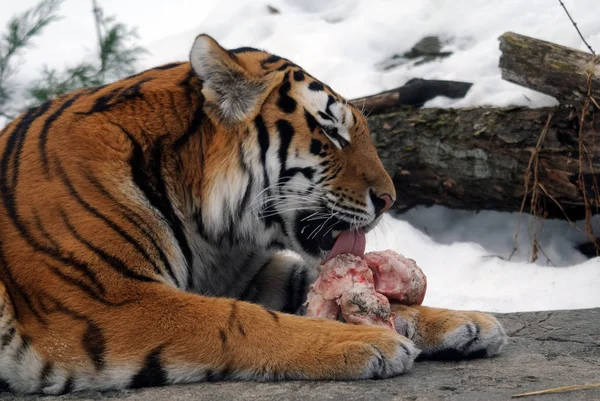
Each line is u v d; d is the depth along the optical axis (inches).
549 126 465.4
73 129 286.2
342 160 302.4
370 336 255.3
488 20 605.6
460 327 276.8
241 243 312.8
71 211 270.7
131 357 257.3
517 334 321.1
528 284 444.1
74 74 564.7
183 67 312.3
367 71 600.4
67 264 264.4
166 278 280.7
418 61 597.9
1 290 263.3
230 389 248.2
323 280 279.9
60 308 261.9
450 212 534.9
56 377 260.1
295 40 653.3
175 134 293.9
